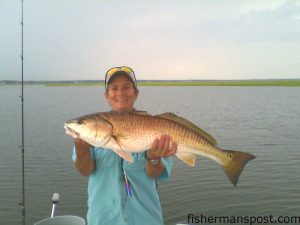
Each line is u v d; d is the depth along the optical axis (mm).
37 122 30406
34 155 17750
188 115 34969
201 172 14188
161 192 12148
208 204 11125
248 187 12414
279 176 13625
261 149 18672
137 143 4262
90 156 4336
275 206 10844
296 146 19250
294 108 42250
